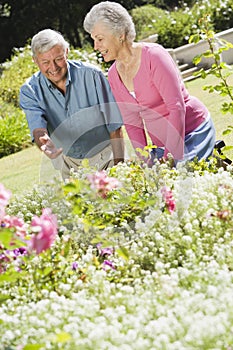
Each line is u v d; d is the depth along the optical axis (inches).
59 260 178.7
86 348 134.1
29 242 154.0
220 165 247.6
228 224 184.1
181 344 130.1
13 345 144.2
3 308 162.9
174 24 759.1
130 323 140.1
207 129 242.4
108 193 193.9
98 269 179.0
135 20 994.1
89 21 219.5
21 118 563.2
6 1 1235.2
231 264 167.8
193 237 181.2
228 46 230.1
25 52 748.0
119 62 229.6
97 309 150.6
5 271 175.8
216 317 133.1
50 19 1237.1
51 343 141.3
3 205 149.4
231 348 129.2
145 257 181.9
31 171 421.7
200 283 155.0
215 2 764.6
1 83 674.8
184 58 639.8
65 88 225.3
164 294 150.7
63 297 158.2
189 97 244.7
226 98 440.8
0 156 522.3
